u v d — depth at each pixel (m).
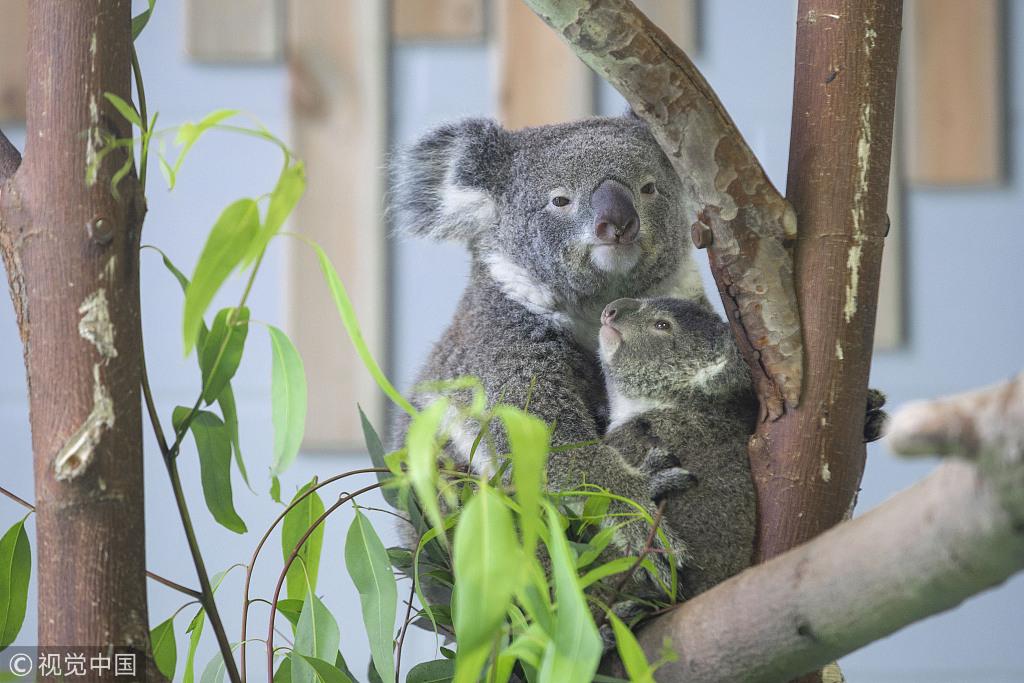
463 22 8.23
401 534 5.34
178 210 8.16
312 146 8.08
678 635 2.99
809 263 3.62
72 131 2.91
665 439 4.48
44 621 2.87
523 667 3.22
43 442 2.88
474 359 5.41
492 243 5.74
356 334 2.59
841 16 3.67
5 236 2.99
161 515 7.83
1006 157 8.22
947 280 8.16
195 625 3.68
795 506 3.59
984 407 1.91
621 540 4.09
